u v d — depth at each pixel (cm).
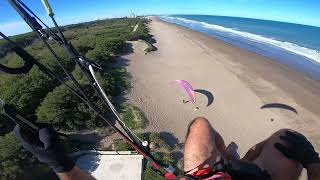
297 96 3744
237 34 11581
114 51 5562
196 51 6391
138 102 3416
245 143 2709
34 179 2012
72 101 2795
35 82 3156
